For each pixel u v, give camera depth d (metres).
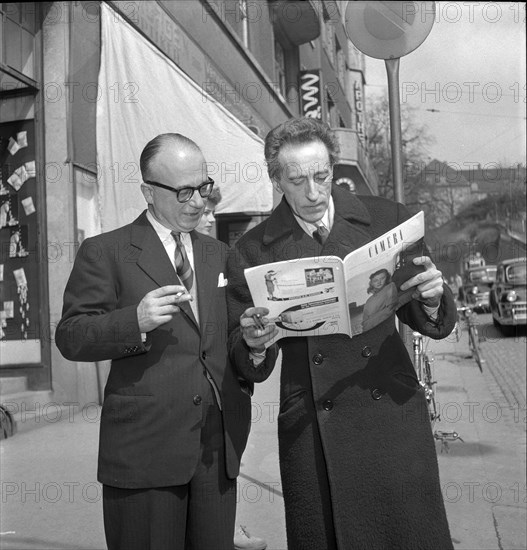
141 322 1.87
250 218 11.05
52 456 4.64
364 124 22.88
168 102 5.83
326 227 2.06
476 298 16.50
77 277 2.04
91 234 6.84
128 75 5.80
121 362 2.02
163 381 1.98
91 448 4.86
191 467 1.95
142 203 5.75
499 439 5.12
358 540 1.90
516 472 4.30
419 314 2.05
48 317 6.45
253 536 3.18
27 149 6.57
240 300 2.08
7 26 6.14
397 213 2.09
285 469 2.01
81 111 6.68
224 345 2.11
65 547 3.12
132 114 5.83
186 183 2.01
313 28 14.59
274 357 2.04
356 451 1.94
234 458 2.05
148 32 7.02
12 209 6.61
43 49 6.50
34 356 6.46
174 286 1.91
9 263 6.59
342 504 1.91
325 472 1.95
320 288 1.81
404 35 2.81
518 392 7.11
